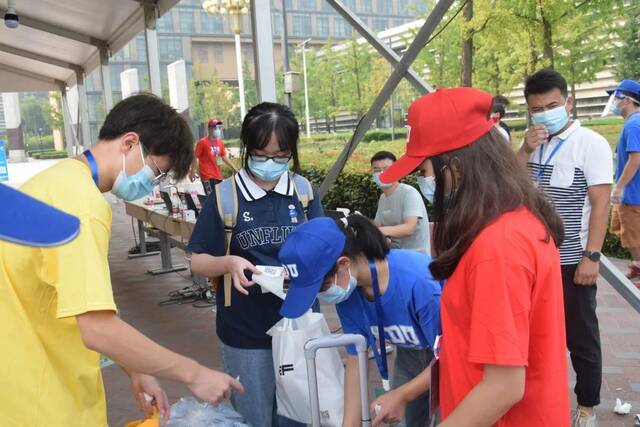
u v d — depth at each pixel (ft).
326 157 37.73
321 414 6.57
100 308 4.11
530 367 4.02
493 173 3.89
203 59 178.40
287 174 7.59
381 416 5.77
